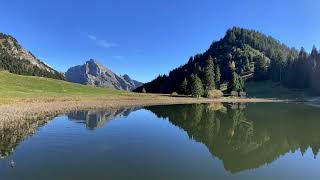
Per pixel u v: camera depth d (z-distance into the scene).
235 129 40.81
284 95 175.62
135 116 56.94
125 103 95.56
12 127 35.72
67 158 22.55
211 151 26.58
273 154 26.27
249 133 37.47
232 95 176.25
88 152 24.59
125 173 19.31
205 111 72.19
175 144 29.06
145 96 137.75
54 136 31.50
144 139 31.36
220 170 20.81
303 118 55.25
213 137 34.03
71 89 131.62
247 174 20.20
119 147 26.94
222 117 57.34
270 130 40.06
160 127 41.50
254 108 82.94
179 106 90.50
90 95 115.62
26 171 19.14
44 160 21.81
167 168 20.77
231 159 23.94
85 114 56.62
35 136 31.22
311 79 182.50
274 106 91.88
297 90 184.12
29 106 59.50
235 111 72.12
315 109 78.44
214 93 159.38
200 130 39.53
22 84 116.44
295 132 38.50
